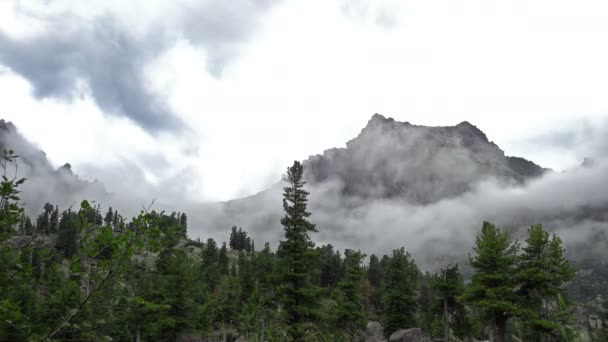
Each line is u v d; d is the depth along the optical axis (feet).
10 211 19.84
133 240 18.29
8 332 15.94
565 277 110.93
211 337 206.59
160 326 120.98
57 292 17.98
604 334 29.25
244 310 167.02
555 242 114.83
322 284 316.40
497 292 113.19
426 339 164.45
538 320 96.68
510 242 119.14
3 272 18.99
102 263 17.89
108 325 19.15
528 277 113.09
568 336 26.25
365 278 313.73
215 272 323.16
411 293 185.57
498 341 114.73
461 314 141.79
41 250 20.01
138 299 18.98
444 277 143.33
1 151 19.86
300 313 109.40
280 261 116.26
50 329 17.65
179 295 130.62
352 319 171.63
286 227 120.16
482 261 120.37
